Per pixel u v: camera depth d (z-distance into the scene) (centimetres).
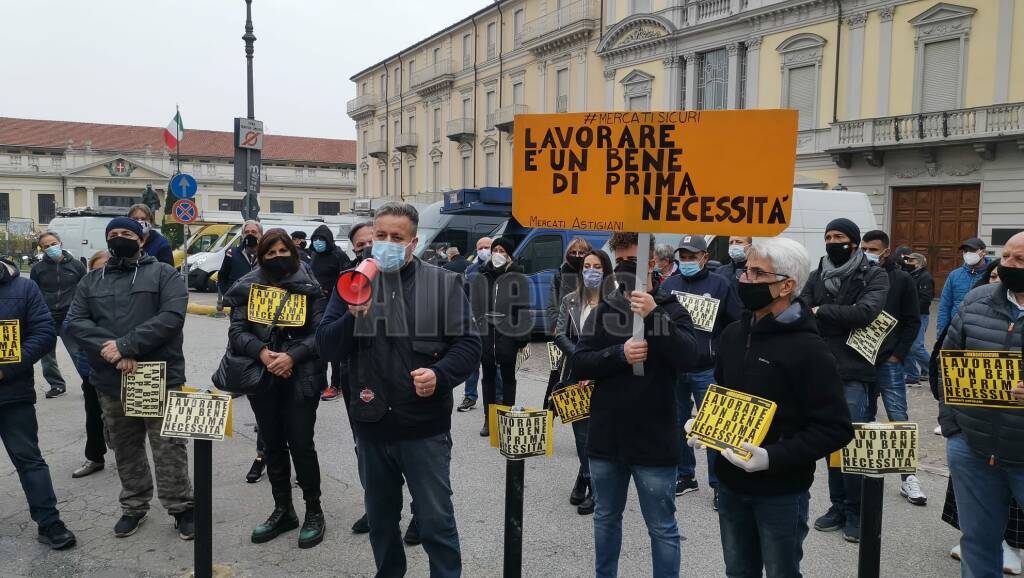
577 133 307
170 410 332
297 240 930
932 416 700
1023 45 1820
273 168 6425
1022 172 1831
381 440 304
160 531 425
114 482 511
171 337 412
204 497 334
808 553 396
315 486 409
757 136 283
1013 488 295
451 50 4153
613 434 313
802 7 2248
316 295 404
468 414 715
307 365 398
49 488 401
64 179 5941
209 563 335
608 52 2952
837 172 2230
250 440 619
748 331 262
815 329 251
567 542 411
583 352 322
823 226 1153
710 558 388
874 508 255
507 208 1455
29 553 395
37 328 402
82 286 416
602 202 305
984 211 1911
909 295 454
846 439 240
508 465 306
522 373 934
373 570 377
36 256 820
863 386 414
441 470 306
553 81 3372
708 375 474
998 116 1845
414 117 4575
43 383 861
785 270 247
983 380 294
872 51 2114
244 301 404
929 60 2011
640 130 298
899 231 2116
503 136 3725
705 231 292
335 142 6912
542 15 3369
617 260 432
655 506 309
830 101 2219
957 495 316
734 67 2470
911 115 2006
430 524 305
